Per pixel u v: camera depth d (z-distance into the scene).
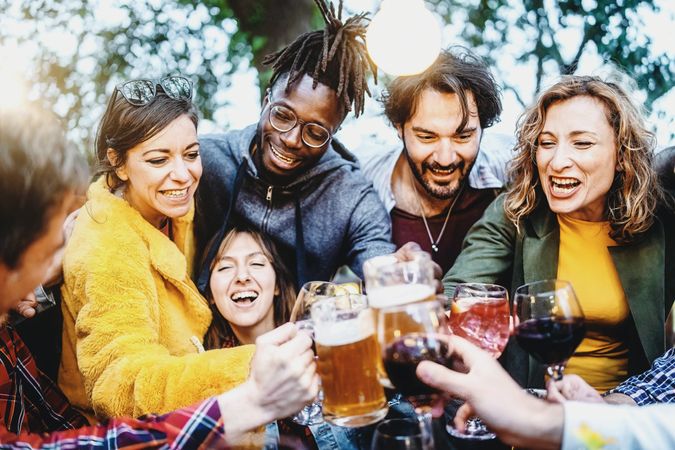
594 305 1.95
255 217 2.25
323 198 2.29
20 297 1.06
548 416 1.05
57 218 1.01
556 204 1.89
